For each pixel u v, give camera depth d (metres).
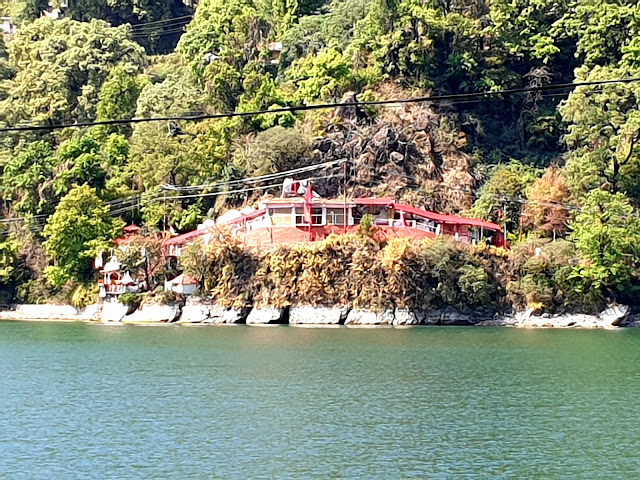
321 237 132.25
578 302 128.38
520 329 122.38
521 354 94.44
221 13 187.88
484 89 170.00
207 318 130.25
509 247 139.50
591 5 173.00
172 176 158.75
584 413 64.25
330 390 72.50
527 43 175.25
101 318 139.25
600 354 94.81
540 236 142.25
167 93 171.38
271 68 185.75
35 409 66.00
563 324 126.88
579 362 88.69
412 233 132.62
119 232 147.38
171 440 56.72
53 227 144.38
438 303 126.50
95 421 61.91
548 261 128.50
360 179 152.12
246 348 99.31
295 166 154.62
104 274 141.00
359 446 55.22
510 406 66.56
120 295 137.12
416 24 170.75
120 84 186.75
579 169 144.12
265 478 49.09
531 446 55.34
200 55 182.62
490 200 149.12
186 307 132.12
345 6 187.88
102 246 143.62
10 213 164.62
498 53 173.25
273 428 59.62
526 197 148.88
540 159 165.00
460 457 52.94
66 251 144.88
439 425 60.50
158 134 162.25
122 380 78.25
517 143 168.62
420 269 125.69
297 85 174.62
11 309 151.75
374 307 124.88
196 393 71.62
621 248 126.19
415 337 110.00
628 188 145.38
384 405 66.75
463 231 140.25
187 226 153.75
